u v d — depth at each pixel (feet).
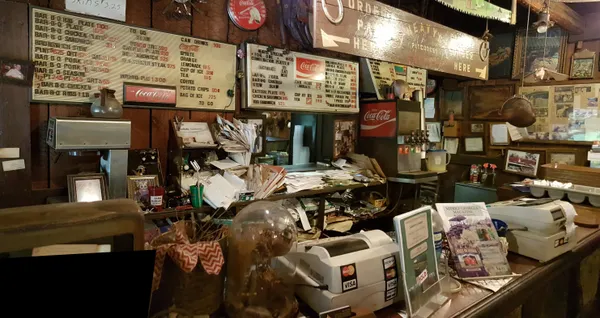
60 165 7.12
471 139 16.92
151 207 7.20
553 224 6.76
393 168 11.05
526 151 15.06
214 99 8.89
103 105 6.68
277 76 9.64
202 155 8.57
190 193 7.71
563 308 8.35
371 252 5.07
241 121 9.03
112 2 7.34
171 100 8.08
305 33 9.73
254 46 9.21
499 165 15.80
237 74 9.20
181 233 4.18
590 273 9.34
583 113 14.35
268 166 9.02
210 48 8.72
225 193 7.79
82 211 3.30
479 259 6.25
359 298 4.75
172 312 4.03
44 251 3.02
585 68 14.46
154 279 3.75
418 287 4.97
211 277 4.21
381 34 6.75
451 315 4.95
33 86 6.64
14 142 6.34
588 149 14.07
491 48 16.47
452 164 17.22
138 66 7.75
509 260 6.98
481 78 9.11
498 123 16.07
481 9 9.04
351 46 6.31
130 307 2.87
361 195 11.72
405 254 4.89
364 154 11.89
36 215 3.12
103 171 7.16
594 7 14.17
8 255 2.89
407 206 11.48
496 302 5.41
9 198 6.35
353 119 11.90
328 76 10.74
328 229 10.04
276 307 4.40
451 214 6.53
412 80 13.07
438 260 5.86
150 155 7.86
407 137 11.16
